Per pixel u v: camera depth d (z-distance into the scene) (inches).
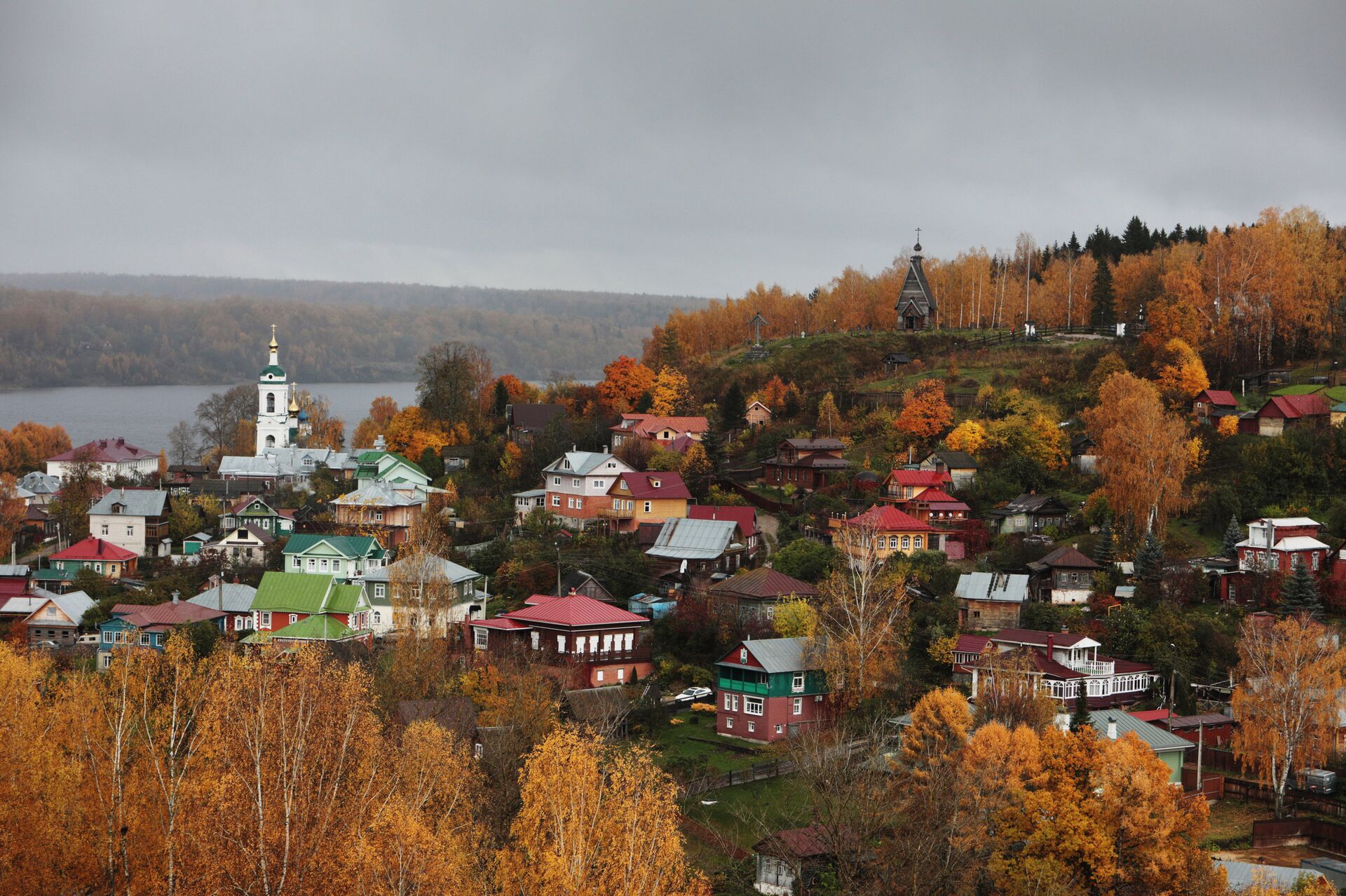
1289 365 6382.9
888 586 3752.5
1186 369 5846.5
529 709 3090.6
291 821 2113.7
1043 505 4810.5
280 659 2564.0
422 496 5935.0
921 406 5905.5
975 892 2315.5
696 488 5728.3
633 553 4827.8
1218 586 4109.3
